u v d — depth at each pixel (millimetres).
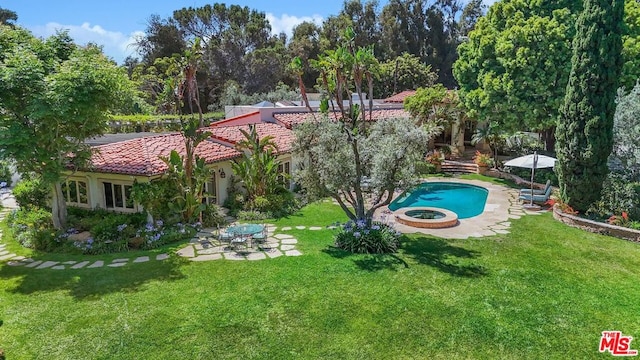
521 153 29625
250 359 8555
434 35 69062
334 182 14156
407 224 18188
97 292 11523
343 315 10148
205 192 20328
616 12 16844
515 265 13297
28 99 14469
